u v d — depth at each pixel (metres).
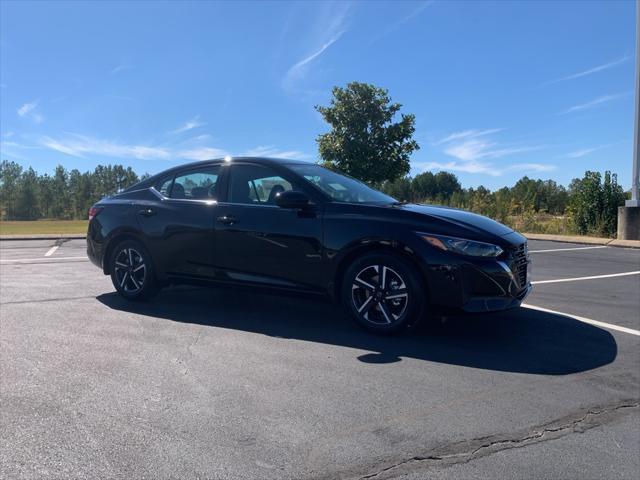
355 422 3.16
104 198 6.79
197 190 5.93
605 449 2.87
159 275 6.05
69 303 6.29
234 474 2.62
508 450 2.85
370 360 4.25
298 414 3.26
